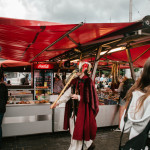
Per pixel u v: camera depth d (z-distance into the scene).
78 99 2.91
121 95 4.78
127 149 1.28
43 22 2.73
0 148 3.60
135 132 1.30
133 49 5.57
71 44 4.49
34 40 3.87
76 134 2.80
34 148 3.62
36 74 10.30
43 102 4.82
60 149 3.58
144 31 3.22
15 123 4.21
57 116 4.54
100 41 3.84
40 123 4.40
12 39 3.88
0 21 2.37
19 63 10.11
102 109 4.95
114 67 6.89
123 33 3.21
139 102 1.29
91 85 2.99
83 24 2.61
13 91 9.13
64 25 2.60
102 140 4.12
